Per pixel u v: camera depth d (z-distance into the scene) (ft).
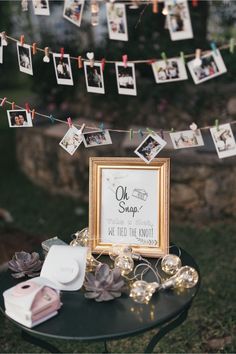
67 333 3.75
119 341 6.86
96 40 11.57
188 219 10.96
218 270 8.68
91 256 4.73
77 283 4.33
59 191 13.10
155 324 3.83
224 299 7.78
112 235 4.92
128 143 11.18
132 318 3.91
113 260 4.82
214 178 10.57
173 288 4.34
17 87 18.24
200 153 10.63
